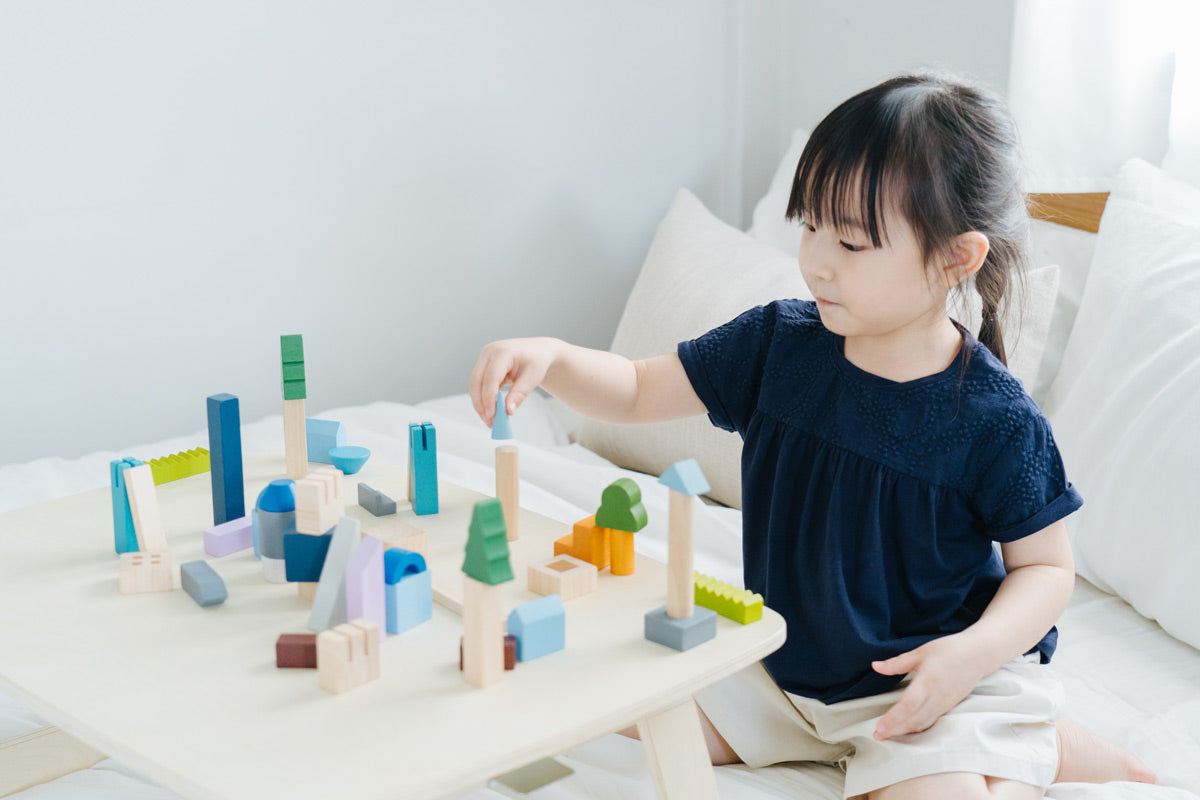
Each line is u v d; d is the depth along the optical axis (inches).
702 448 54.5
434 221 69.4
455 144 69.2
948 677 31.9
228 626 27.5
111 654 26.0
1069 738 35.1
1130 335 47.8
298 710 23.4
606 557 31.1
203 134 60.0
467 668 24.6
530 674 25.2
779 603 36.4
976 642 32.4
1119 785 33.3
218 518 33.8
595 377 37.9
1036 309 50.2
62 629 27.3
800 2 79.7
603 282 78.5
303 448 37.2
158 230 59.6
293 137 63.0
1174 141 55.7
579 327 78.0
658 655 26.2
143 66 57.5
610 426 59.5
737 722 36.7
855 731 33.8
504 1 69.3
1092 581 46.9
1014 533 34.3
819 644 35.5
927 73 36.4
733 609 28.2
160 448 54.1
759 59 81.9
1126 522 44.2
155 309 60.4
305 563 28.0
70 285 57.6
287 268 64.4
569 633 27.2
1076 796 32.7
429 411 62.6
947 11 69.7
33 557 31.8
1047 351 54.4
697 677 25.3
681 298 60.8
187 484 38.0
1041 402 53.1
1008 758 31.2
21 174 55.3
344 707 23.5
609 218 77.6
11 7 53.5
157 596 29.3
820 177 32.9
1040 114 59.7
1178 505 42.3
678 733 27.4
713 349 39.5
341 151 64.9
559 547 31.6
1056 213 59.1
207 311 62.1
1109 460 45.6
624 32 75.2
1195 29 54.1
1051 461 34.9
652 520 48.5
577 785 34.3
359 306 67.6
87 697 23.9
